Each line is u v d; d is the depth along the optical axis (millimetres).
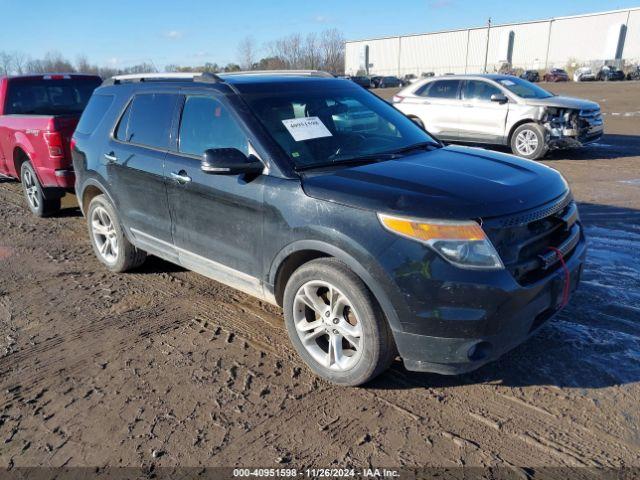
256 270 3621
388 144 3957
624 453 2682
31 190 7281
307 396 3236
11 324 4281
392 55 74500
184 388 3361
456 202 2855
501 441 2799
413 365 2986
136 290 4871
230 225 3695
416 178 3180
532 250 3014
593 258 5125
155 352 3791
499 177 3250
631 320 3924
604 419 2922
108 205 4980
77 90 8367
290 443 2854
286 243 3311
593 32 58875
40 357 3775
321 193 3137
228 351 3771
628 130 14219
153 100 4457
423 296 2801
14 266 5566
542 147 10398
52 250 6047
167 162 4137
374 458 2723
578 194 7621
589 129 10391
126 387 3393
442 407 3082
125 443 2904
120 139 4730
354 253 2953
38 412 3186
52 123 6324
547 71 51438
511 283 2787
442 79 11922
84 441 2934
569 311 4086
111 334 4066
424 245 2783
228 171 3373
